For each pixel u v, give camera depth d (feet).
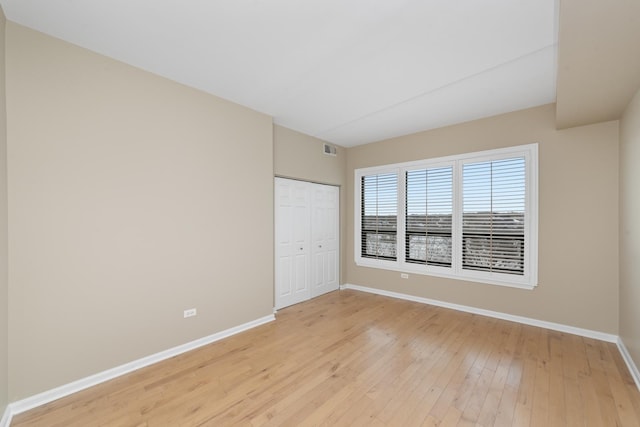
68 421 6.01
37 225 6.59
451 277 13.33
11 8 5.92
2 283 5.90
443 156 13.55
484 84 9.34
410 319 11.96
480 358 8.58
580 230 10.19
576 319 10.26
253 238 11.39
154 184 8.57
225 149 10.46
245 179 11.13
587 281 10.05
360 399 6.67
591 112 8.97
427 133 14.12
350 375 7.70
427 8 5.92
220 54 7.68
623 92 7.56
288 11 6.03
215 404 6.52
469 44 7.17
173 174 9.00
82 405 6.52
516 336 10.14
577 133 10.26
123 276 7.91
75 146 7.14
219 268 10.19
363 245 16.98
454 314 12.55
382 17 6.21
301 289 14.70
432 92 9.96
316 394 6.86
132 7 5.89
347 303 14.33
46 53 6.77
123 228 7.93
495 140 12.02
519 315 11.44
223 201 10.36
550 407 6.34
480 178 12.40
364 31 6.70
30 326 6.47
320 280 15.92
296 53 7.64
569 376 7.55
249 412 6.24
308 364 8.29
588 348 9.16
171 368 8.12
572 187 10.34
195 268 9.51
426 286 14.20
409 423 5.87
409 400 6.63
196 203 9.57
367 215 16.74
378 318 12.13
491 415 6.10
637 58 5.97
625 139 8.65
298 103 10.89
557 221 10.61
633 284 7.83
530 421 5.91
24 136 6.44
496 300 12.04
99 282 7.49
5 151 6.16
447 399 6.65
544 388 7.04
